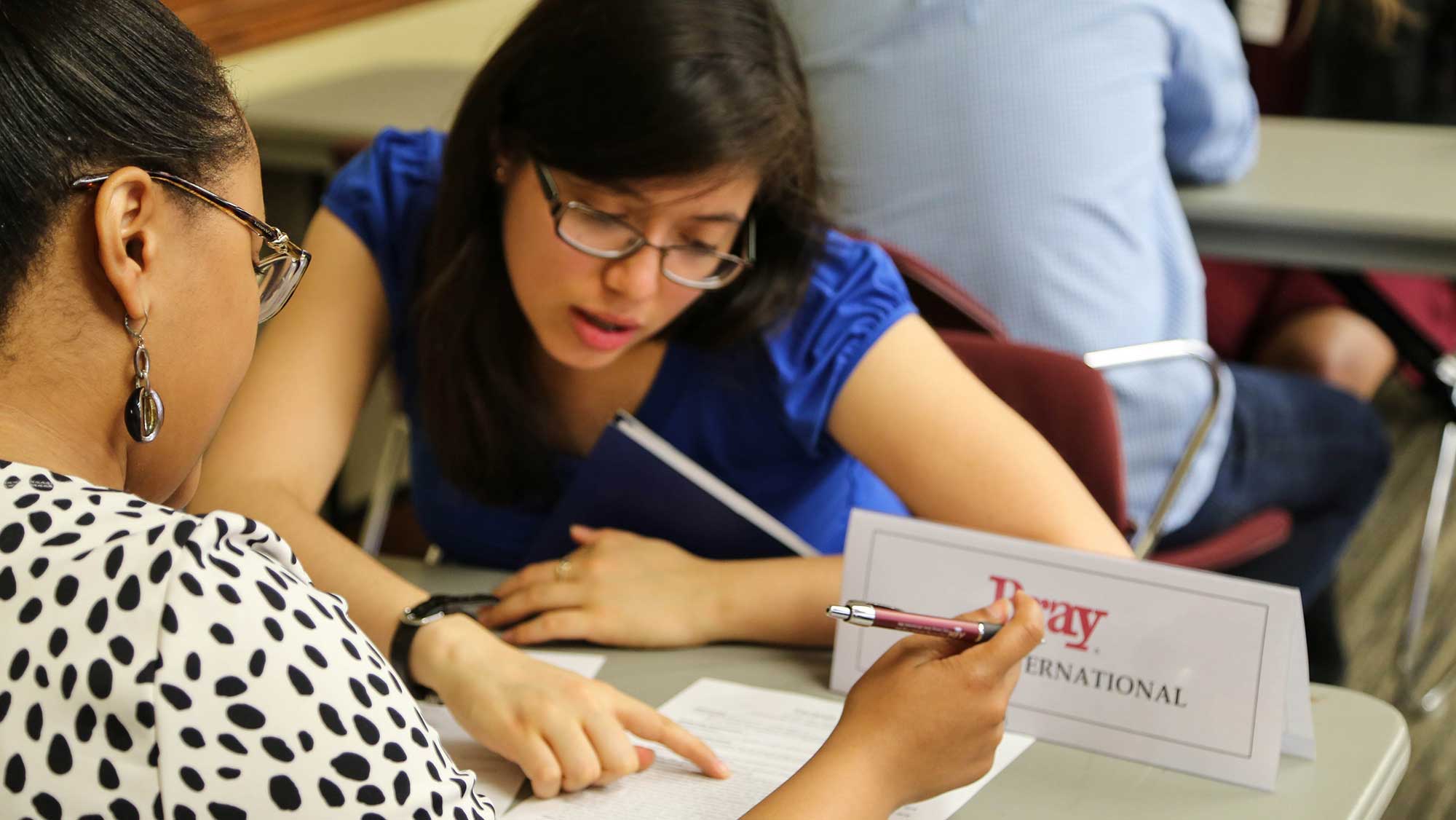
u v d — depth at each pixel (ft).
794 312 4.58
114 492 2.04
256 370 4.68
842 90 7.00
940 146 6.84
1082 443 5.15
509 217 4.24
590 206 3.95
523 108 3.97
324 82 10.87
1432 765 8.09
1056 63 6.75
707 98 3.73
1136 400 6.77
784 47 4.02
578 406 4.89
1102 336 6.82
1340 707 3.67
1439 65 11.87
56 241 2.00
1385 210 7.71
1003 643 2.81
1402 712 8.67
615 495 4.38
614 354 4.33
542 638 4.01
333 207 5.04
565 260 4.05
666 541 4.43
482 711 3.30
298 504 4.30
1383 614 9.89
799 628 4.06
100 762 1.88
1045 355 5.24
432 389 4.75
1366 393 10.37
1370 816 3.23
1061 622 3.46
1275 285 10.44
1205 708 3.30
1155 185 7.15
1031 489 4.21
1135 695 3.38
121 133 2.04
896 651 2.95
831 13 7.00
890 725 2.79
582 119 3.76
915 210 6.93
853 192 7.03
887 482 4.50
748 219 4.38
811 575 4.11
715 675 3.88
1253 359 10.56
